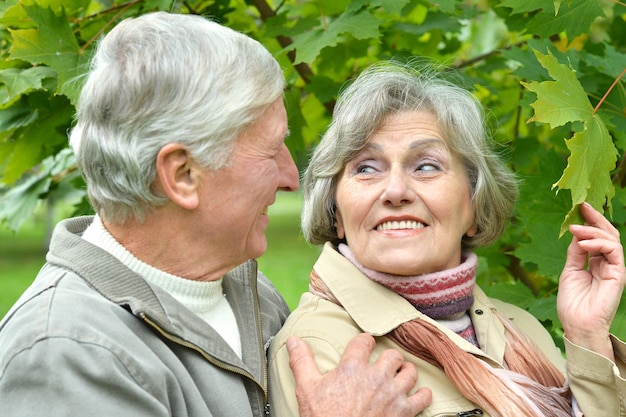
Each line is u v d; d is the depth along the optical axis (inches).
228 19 108.0
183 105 61.1
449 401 69.0
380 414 63.5
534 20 87.0
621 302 84.6
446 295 74.1
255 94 63.7
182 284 66.0
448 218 72.9
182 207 63.6
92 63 67.0
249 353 69.0
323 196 77.4
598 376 72.2
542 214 90.0
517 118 116.7
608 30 109.1
